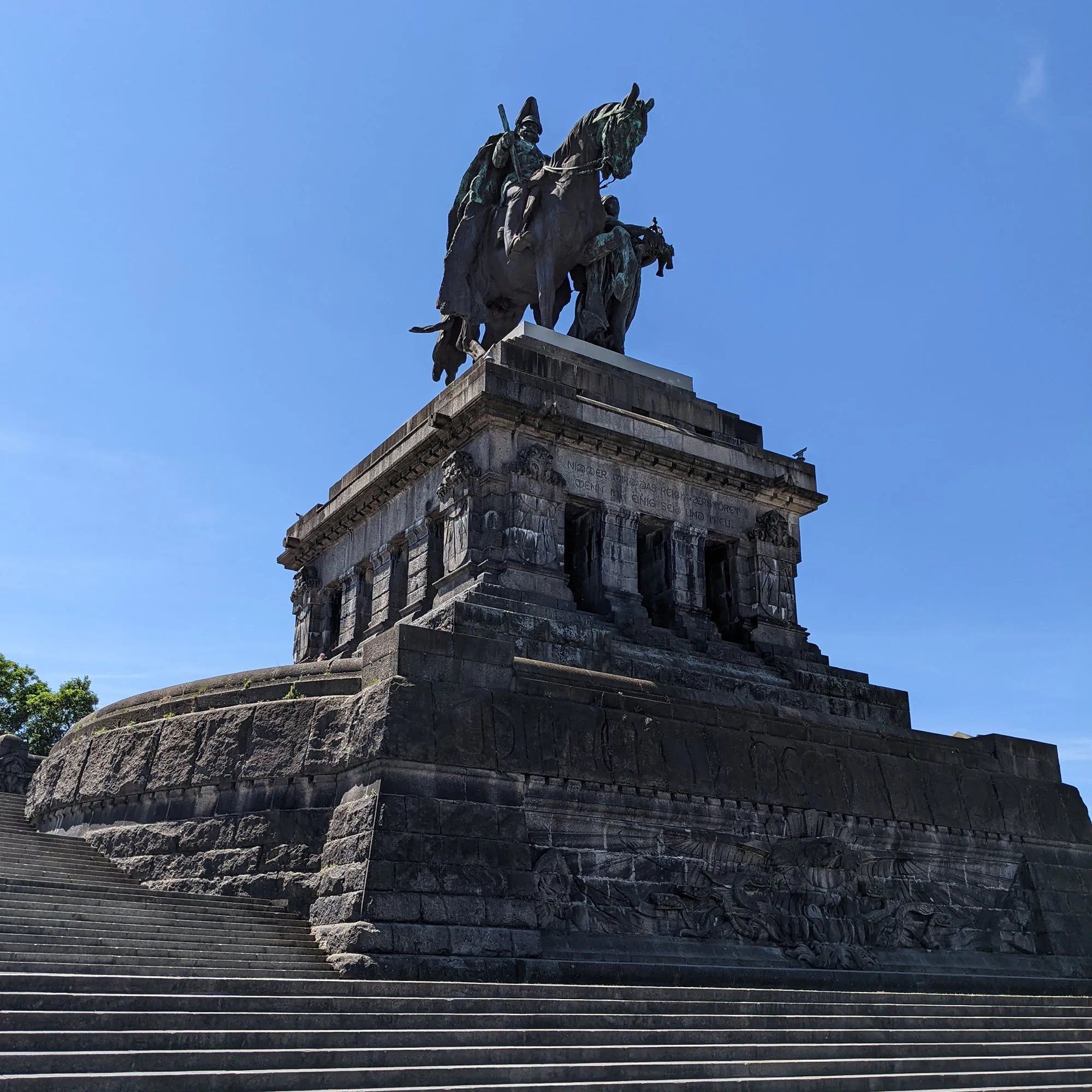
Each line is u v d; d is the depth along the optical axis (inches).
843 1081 658.2
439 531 1359.5
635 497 1357.0
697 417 1487.5
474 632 1099.9
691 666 1262.3
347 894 816.9
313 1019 599.2
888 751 1230.9
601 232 1566.2
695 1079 616.7
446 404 1364.4
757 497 1469.0
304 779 936.9
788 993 826.8
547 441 1304.1
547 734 957.8
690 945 965.8
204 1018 565.3
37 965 624.4
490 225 1583.4
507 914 854.5
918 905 1161.4
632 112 1504.7
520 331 1411.2
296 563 1688.0
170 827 978.7
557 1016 680.4
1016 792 1311.5
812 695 1328.7
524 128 1622.8
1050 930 1248.2
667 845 997.2
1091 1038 877.2
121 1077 469.4
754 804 1064.8
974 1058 748.0
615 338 1572.3
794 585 1453.0
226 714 999.0
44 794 1133.7
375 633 1427.2
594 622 1238.9
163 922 778.2
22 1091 446.0
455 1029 628.4
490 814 891.4
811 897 1068.5
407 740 878.4
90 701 2529.5
